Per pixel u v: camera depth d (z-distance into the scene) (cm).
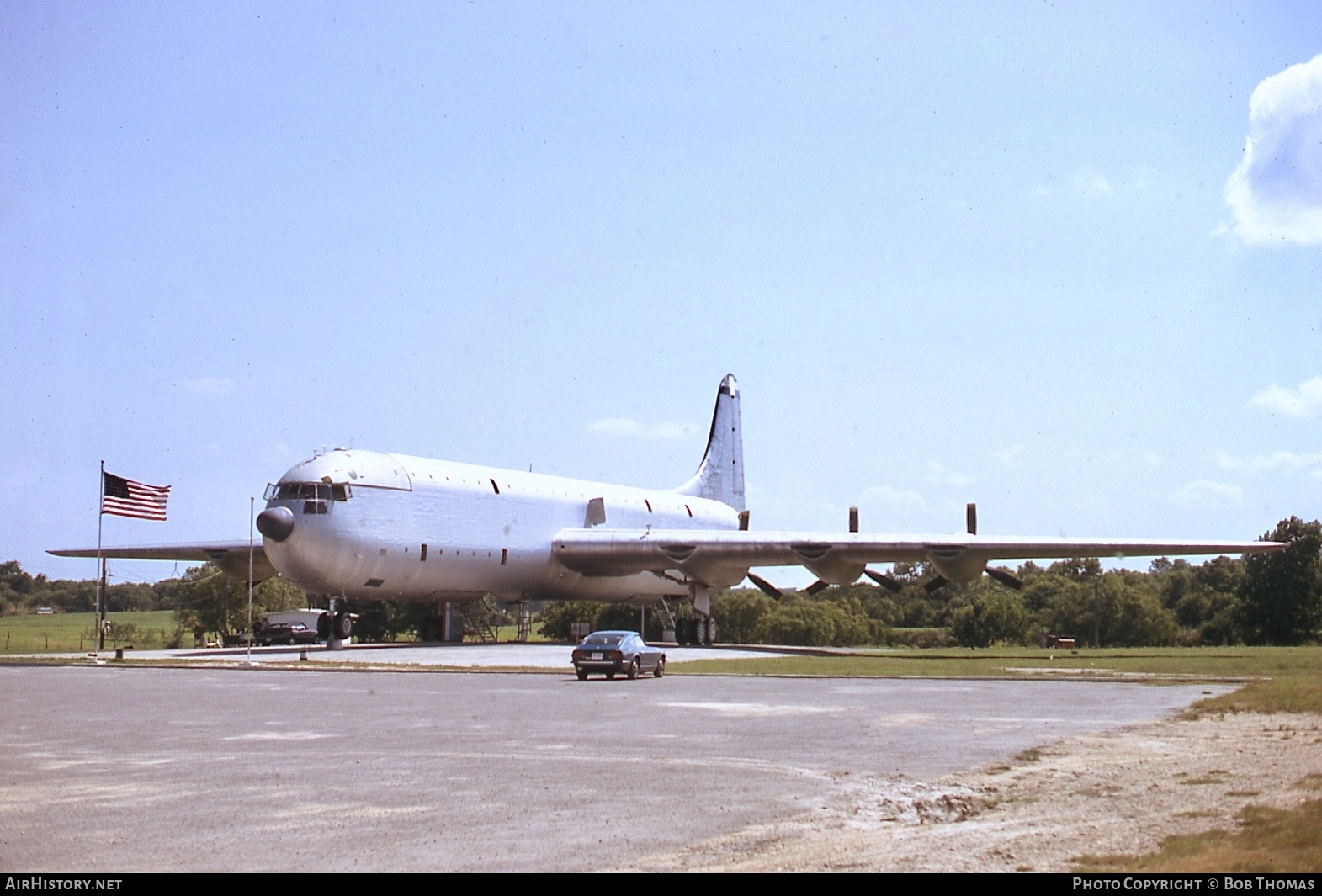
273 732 1909
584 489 6134
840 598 12912
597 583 6016
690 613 6725
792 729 1928
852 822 1152
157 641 7469
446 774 1455
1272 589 8831
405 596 5075
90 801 1273
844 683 3047
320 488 4559
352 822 1156
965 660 4406
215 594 7650
